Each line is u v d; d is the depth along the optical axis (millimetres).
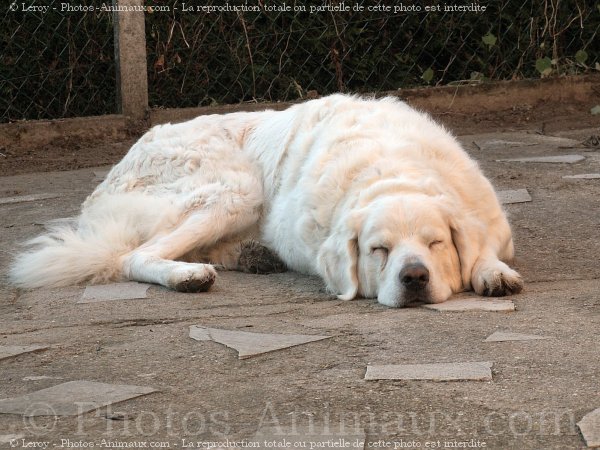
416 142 6406
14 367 4656
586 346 4410
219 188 6996
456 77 13734
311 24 12898
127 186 7469
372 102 7074
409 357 4434
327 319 5270
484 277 5680
